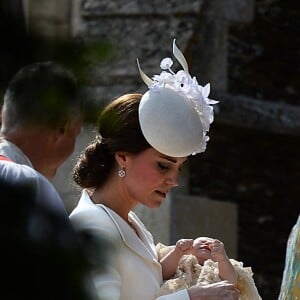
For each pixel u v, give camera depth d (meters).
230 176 24.28
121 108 9.22
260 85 24.88
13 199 4.36
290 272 11.04
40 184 6.88
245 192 24.38
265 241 24.45
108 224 8.99
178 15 23.12
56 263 4.26
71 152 9.28
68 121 4.79
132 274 9.01
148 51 22.39
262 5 24.97
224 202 23.59
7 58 4.28
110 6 23.06
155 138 9.03
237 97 23.95
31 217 4.39
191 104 9.29
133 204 9.44
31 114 4.79
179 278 9.30
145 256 9.18
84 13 22.94
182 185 23.05
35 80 5.16
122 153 9.23
